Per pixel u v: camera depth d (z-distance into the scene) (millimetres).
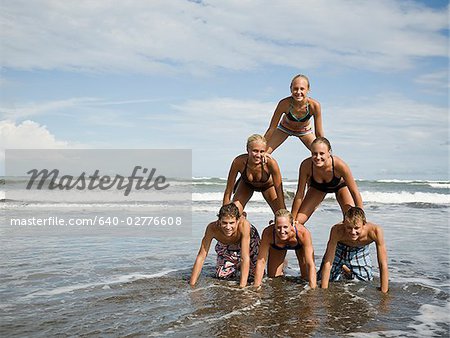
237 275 7547
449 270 7941
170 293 6352
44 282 6840
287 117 7859
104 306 5695
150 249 9766
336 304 5914
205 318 5285
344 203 7379
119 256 8961
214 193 22688
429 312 5641
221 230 7008
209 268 8102
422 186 30906
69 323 5062
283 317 5371
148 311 5516
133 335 4730
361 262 7219
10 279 6977
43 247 9781
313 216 15523
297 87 7359
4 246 9836
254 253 7547
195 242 10695
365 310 5680
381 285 6637
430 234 11805
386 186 30859
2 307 5609
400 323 5234
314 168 7086
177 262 8516
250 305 5820
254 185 7629
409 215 16281
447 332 4969
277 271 7496
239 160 7336
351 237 6754
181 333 4809
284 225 6645
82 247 9859
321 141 6742
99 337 4668
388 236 11461
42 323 5051
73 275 7309
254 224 13133
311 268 6875
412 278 7367
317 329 5004
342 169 6969
